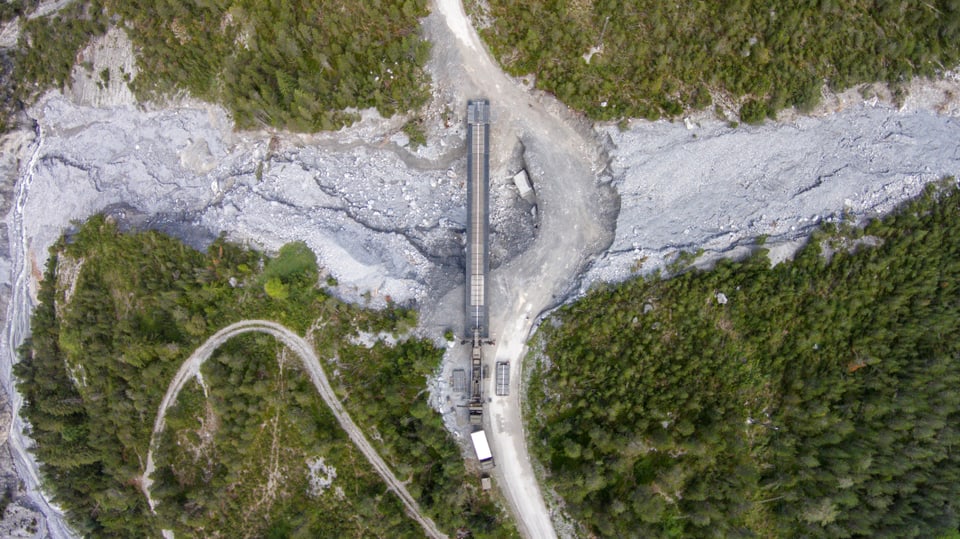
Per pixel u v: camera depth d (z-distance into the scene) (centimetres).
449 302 6469
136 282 6781
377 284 6544
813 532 5762
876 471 5531
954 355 5472
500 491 6281
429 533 6384
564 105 6366
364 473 6431
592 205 6431
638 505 5684
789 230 5912
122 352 6738
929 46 5816
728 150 6088
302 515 6400
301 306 6519
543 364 6222
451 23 6400
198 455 6681
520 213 6769
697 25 5881
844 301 5619
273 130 6831
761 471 5803
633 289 6034
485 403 6334
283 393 6425
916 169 5816
